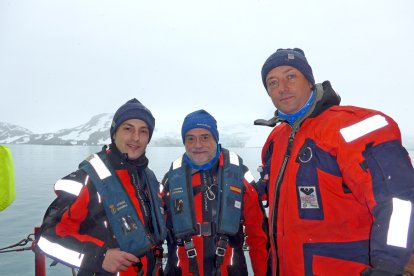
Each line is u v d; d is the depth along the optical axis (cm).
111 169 265
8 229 1839
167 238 334
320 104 223
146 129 281
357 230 202
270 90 242
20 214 2228
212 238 305
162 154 11469
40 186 3562
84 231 254
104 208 253
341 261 203
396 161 170
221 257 294
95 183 252
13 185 267
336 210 202
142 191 284
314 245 209
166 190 341
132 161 276
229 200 309
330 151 201
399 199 161
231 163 331
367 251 199
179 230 305
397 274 153
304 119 225
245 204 327
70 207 241
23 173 5041
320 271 207
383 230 161
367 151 179
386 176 167
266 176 280
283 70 233
